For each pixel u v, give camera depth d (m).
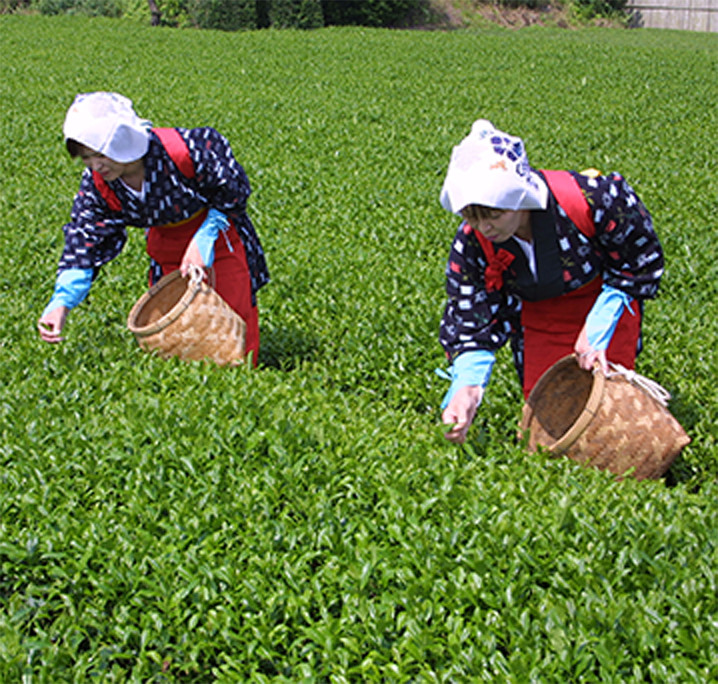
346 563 3.52
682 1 37.47
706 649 2.98
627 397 4.14
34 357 5.49
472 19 36.00
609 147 13.29
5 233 8.66
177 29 29.80
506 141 3.50
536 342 4.38
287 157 12.24
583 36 34.25
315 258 7.87
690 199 9.84
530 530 3.51
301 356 6.10
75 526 3.71
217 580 3.50
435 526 3.65
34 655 3.28
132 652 3.33
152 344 5.20
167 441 4.20
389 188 10.48
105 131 4.57
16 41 25.42
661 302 6.93
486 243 3.93
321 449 4.22
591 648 2.97
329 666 3.12
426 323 6.25
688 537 3.49
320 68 21.39
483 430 4.67
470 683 2.89
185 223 5.23
